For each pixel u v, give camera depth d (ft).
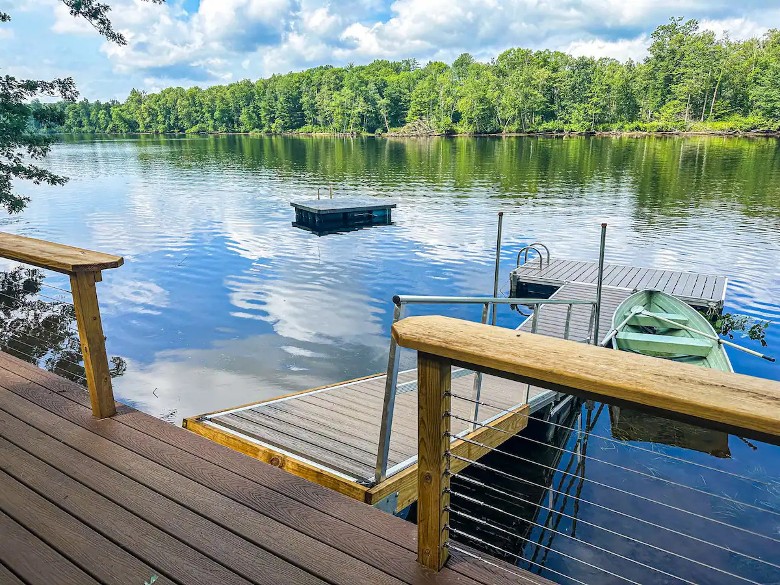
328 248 50.85
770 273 40.11
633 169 115.24
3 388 10.57
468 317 33.27
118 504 6.82
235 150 206.69
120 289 37.50
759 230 55.42
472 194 83.92
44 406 9.74
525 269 40.04
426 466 5.20
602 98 261.03
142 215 68.03
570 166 124.47
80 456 8.02
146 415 9.43
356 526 6.31
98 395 9.12
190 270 42.70
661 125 248.11
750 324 30.68
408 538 6.07
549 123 279.08
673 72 258.98
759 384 3.51
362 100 318.45
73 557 5.89
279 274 41.78
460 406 14.78
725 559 12.44
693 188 86.28
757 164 118.42
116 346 27.37
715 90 242.78
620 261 44.19
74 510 6.72
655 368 3.81
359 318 32.09
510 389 16.81
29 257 9.02
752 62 247.09
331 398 14.44
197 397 21.72
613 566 12.37
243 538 6.12
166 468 7.67
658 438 18.33
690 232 55.01
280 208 73.26
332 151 189.26
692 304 31.99
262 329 29.96
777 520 13.80
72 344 25.07
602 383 3.65
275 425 12.19
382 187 93.15
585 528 13.76
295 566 5.63
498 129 287.07
